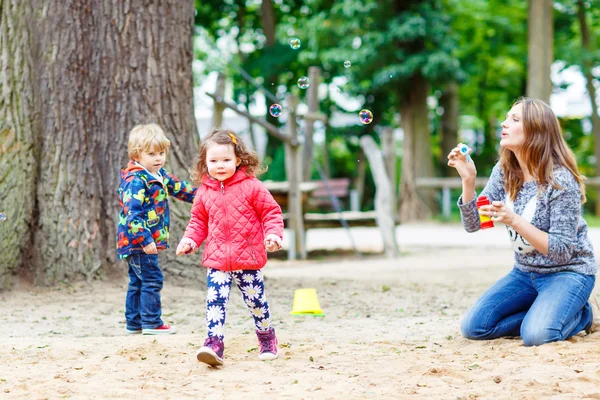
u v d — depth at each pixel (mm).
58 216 6492
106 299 6117
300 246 11766
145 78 6590
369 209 26359
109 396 3252
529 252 4418
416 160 20875
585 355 3871
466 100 29047
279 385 3410
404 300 6504
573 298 4277
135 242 4852
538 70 18078
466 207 4512
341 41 21328
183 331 5020
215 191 3932
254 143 25156
